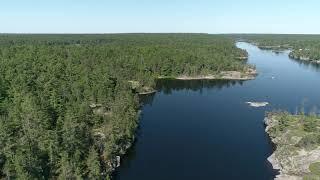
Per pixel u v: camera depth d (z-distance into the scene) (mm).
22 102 148625
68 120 125438
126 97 178750
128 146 135875
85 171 104250
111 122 144375
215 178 115562
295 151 124750
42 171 99625
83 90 187500
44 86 176125
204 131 157750
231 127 163375
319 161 116812
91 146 115875
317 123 147125
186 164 125375
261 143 143875
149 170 120938
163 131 157750
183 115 183000
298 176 113688
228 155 132750
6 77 187750
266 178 115562
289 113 174750
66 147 108875
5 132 108375
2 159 100875
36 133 114250
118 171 120062
